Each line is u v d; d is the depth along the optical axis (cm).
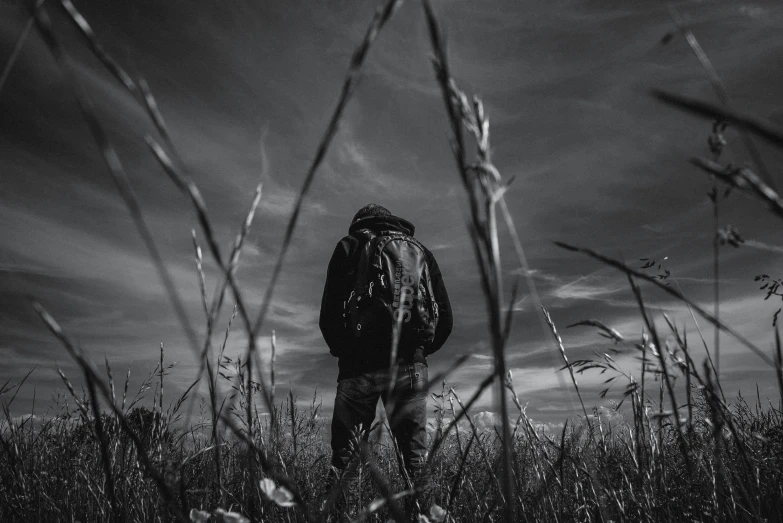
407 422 297
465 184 46
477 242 46
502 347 46
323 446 217
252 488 81
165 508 105
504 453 47
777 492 117
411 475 174
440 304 379
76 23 42
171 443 116
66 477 185
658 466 129
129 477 148
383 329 317
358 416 309
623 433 137
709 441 120
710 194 68
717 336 89
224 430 92
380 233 372
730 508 120
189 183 48
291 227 51
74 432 197
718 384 99
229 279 54
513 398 115
